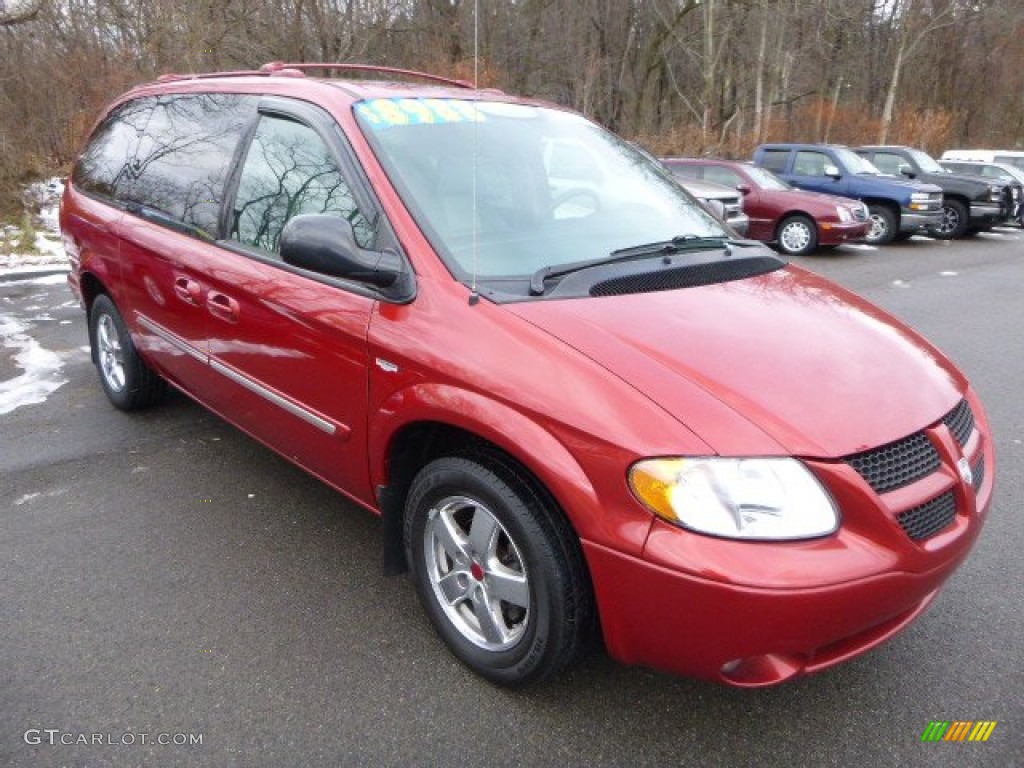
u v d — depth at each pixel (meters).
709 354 2.30
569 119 3.71
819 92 32.56
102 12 13.49
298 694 2.50
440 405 2.38
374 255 2.63
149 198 3.91
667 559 2.00
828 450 2.07
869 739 2.38
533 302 2.46
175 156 3.81
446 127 3.12
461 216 2.79
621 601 2.12
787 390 2.21
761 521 1.99
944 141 33.28
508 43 27.23
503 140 3.22
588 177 3.34
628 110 32.69
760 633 1.98
